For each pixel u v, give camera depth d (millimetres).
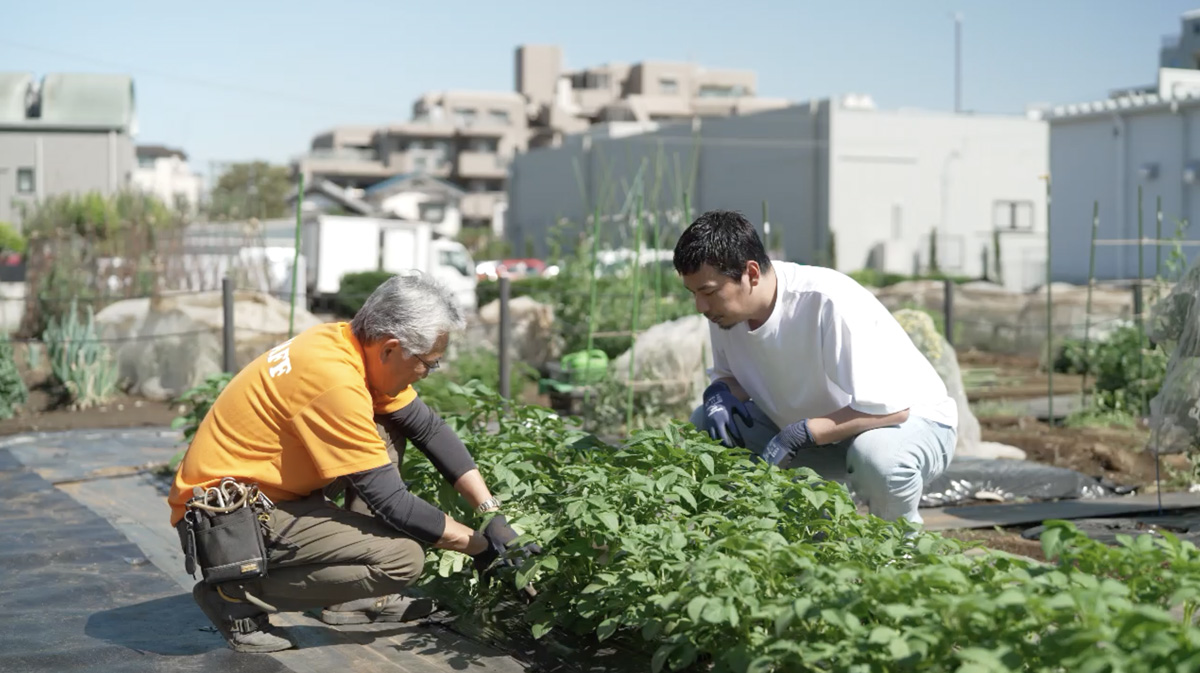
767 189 36000
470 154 74125
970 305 17609
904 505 4090
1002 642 2576
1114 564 2826
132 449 8953
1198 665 2318
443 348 3559
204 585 3670
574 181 42500
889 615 2674
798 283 3988
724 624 3113
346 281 24438
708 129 37438
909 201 35562
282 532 3518
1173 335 5953
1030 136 37250
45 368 13281
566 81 82125
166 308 12188
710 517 3508
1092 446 8484
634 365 9273
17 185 45438
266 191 72625
